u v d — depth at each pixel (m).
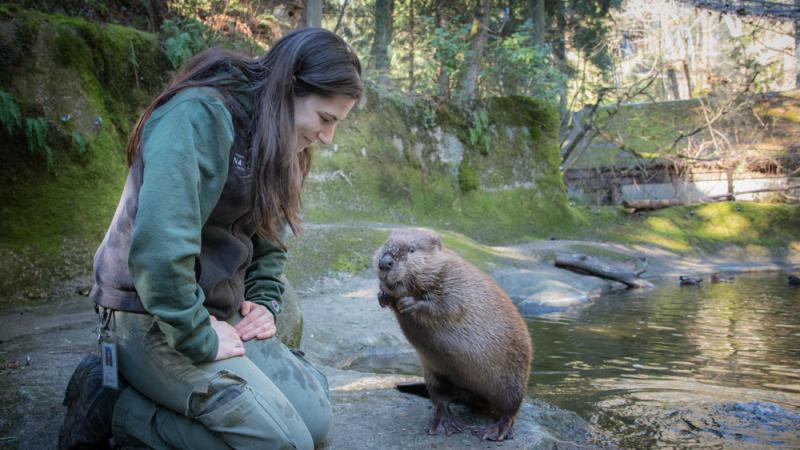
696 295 9.66
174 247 2.07
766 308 8.28
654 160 18.89
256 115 2.35
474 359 3.04
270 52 2.42
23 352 4.23
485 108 14.05
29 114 6.60
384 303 3.24
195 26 9.74
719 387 4.36
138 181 2.29
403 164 12.73
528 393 4.17
